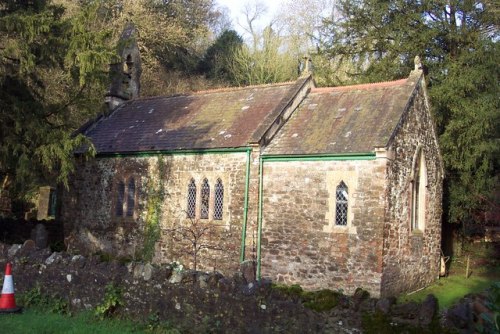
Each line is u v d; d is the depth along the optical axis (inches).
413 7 1002.1
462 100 866.1
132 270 385.4
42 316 374.3
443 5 975.6
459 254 974.4
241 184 688.4
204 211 722.8
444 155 882.1
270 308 308.3
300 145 660.1
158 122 855.7
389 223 609.6
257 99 808.9
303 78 792.9
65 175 597.6
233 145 696.4
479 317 236.5
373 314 271.7
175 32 1515.7
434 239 789.9
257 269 658.8
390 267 611.8
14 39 571.5
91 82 606.9
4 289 390.9
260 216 665.6
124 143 821.2
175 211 747.4
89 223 836.6
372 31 1050.1
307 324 290.4
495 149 824.9
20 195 713.0
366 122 657.6
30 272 436.5
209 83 1648.6
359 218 603.5
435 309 260.4
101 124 924.0
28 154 590.2
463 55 904.9
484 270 884.6
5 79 574.2
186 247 726.5
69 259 422.3
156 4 1563.7
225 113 805.2
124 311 378.3
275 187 662.5
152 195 772.0
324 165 633.0
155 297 364.8
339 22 1189.1
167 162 763.4
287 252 644.1
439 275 816.3
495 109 826.8
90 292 395.9
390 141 606.9
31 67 560.4
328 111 722.2
